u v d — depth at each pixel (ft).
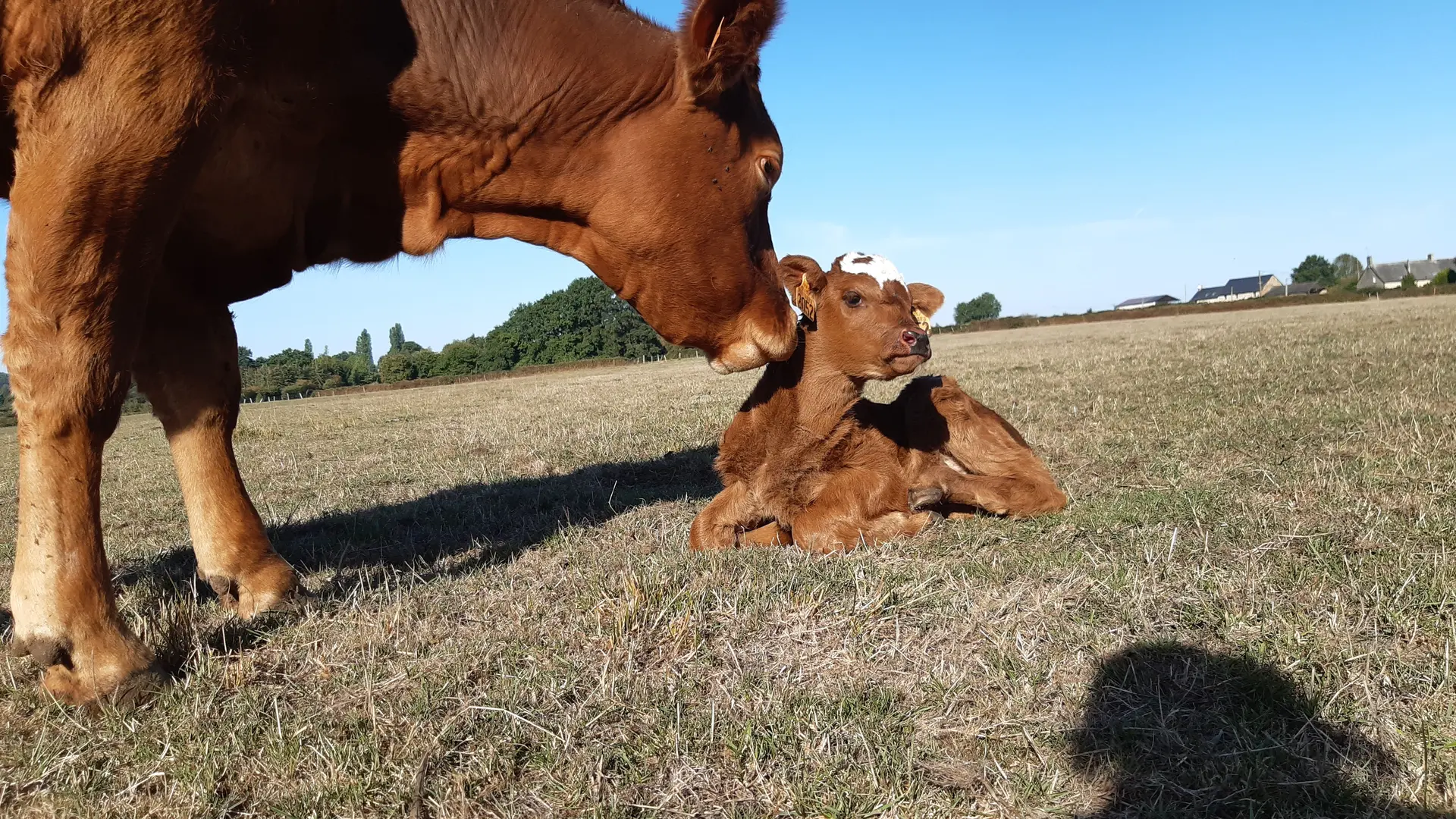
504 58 4.60
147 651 3.71
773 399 5.87
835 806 2.66
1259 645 3.45
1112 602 4.03
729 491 6.08
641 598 4.13
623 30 4.82
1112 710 3.14
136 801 2.90
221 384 4.79
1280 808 2.56
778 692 3.39
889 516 5.77
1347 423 8.59
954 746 3.00
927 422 6.51
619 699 3.37
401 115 4.52
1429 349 15.71
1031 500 6.11
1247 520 5.22
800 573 4.70
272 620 4.51
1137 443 8.43
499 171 4.76
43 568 3.49
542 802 2.77
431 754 3.01
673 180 4.81
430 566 5.80
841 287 5.65
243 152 4.02
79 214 3.33
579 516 7.20
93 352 3.47
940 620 3.99
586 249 5.10
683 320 5.17
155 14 3.28
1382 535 4.73
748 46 4.48
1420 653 3.36
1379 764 2.74
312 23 3.99
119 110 3.29
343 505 8.55
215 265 4.51
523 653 3.85
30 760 3.17
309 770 3.02
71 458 3.50
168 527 8.16
